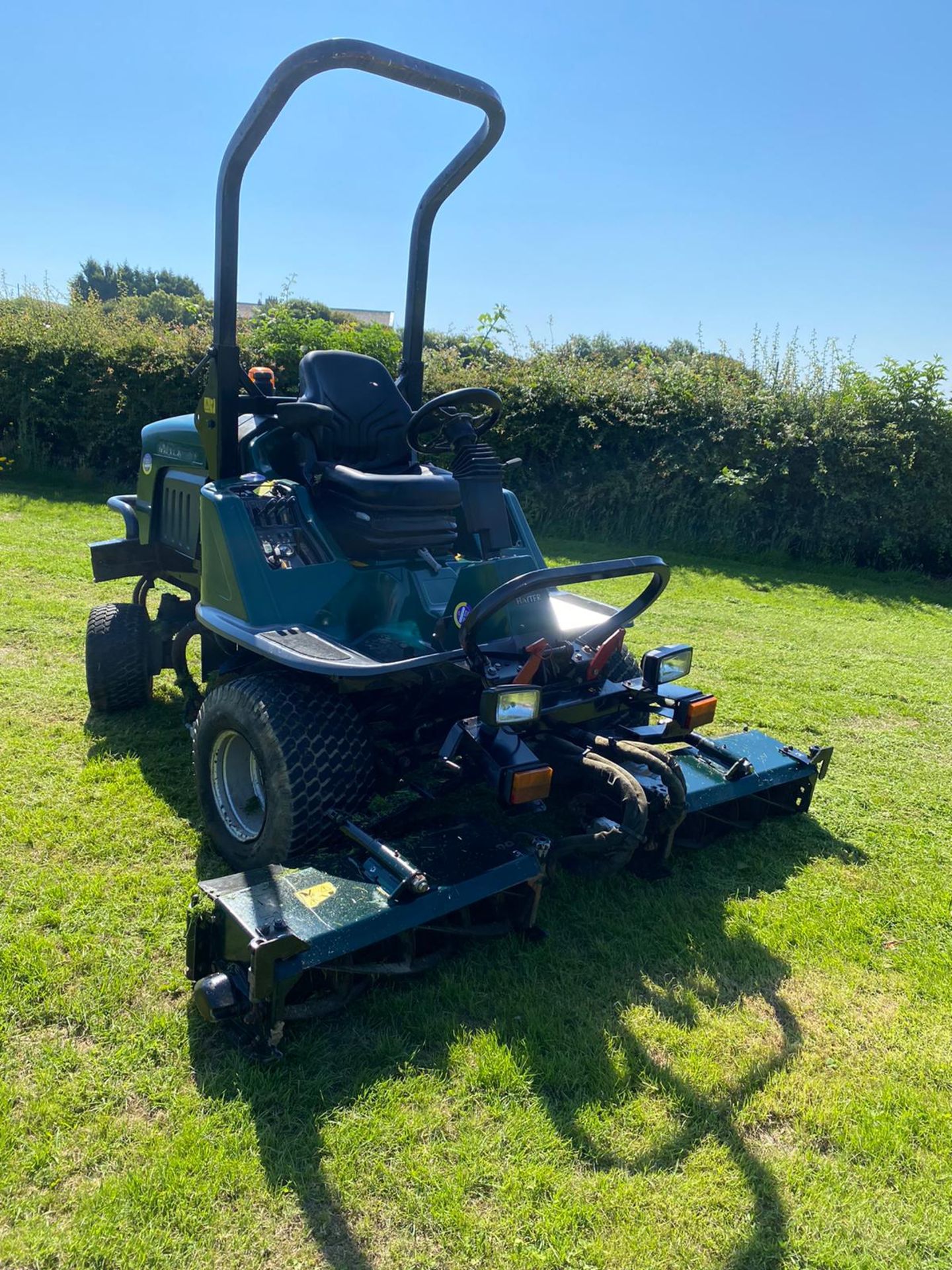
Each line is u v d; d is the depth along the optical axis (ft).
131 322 41.39
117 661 14.96
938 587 35.55
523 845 9.77
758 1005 9.32
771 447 36.70
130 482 40.55
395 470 13.25
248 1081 7.71
